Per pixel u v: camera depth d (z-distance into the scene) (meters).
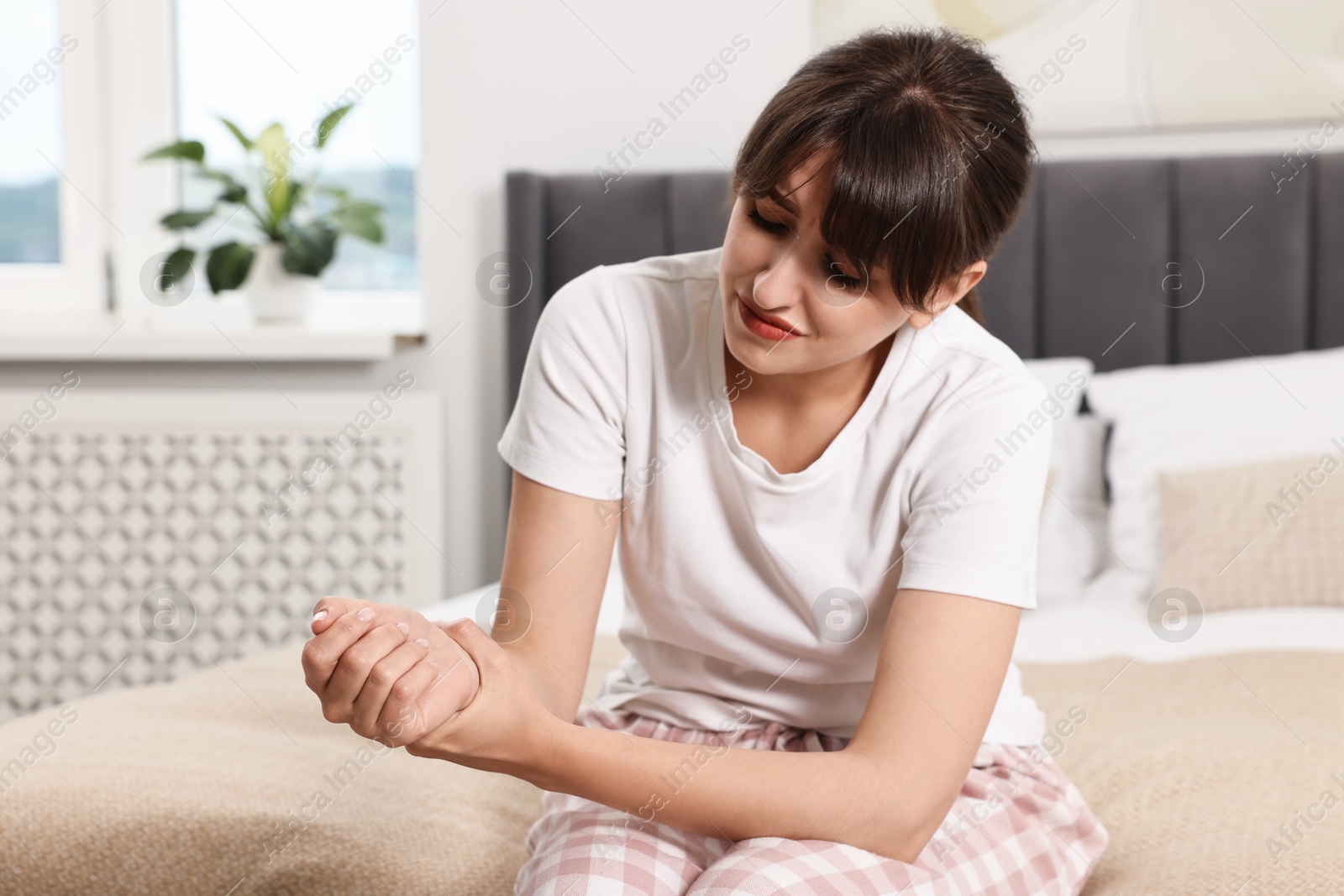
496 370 2.37
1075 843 0.91
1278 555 1.82
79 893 0.93
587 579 0.91
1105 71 2.26
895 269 0.77
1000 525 0.83
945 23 2.27
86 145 2.70
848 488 0.89
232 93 2.69
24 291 2.73
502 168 2.30
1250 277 2.17
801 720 0.92
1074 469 2.07
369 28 2.65
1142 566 1.95
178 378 2.54
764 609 0.89
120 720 1.21
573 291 0.95
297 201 2.56
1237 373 2.07
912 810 0.76
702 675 0.94
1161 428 2.03
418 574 2.43
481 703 0.71
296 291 2.55
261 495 2.47
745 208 0.81
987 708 0.81
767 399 0.90
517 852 0.97
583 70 2.27
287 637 2.49
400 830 0.97
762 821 0.75
